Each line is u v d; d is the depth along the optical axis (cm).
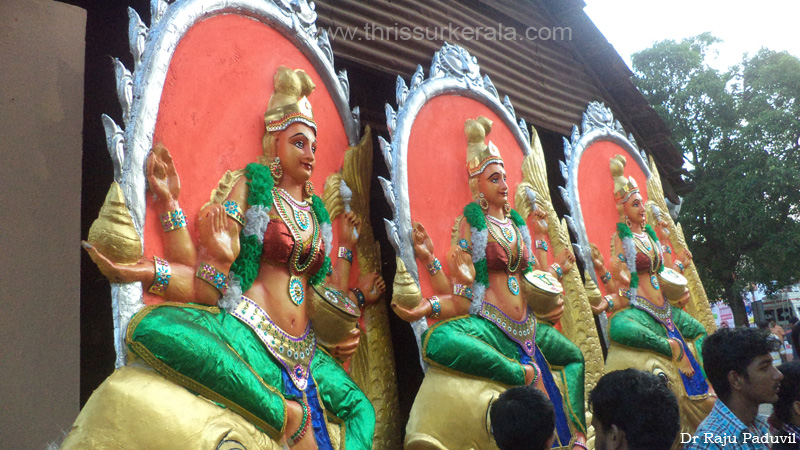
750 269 1695
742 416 298
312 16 427
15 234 290
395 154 459
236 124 355
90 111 418
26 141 302
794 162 1652
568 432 512
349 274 413
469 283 474
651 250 721
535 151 616
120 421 259
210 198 331
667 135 882
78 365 302
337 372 378
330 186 412
